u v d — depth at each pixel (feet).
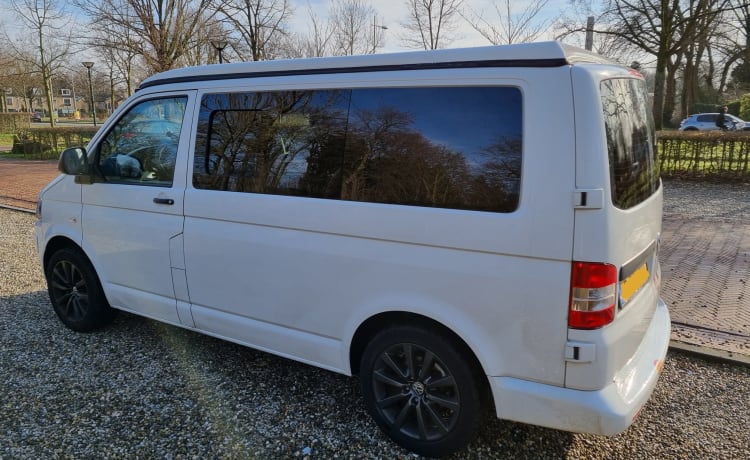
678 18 64.75
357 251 8.97
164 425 10.00
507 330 7.82
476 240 7.84
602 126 7.27
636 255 8.14
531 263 7.50
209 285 11.09
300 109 9.61
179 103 11.37
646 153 9.06
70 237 13.52
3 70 120.78
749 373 11.85
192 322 11.68
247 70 10.39
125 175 12.39
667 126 108.37
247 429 9.89
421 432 9.05
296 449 9.34
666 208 31.76
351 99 9.06
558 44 7.48
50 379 11.68
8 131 117.70
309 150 9.52
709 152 42.06
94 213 12.92
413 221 8.34
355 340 9.56
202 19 57.72
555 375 7.64
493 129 7.79
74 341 13.62
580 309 7.28
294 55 62.39
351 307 9.23
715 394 11.04
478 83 7.91
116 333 14.14
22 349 13.15
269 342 10.53
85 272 13.56
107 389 11.27
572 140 7.19
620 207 7.51
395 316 9.04
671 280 18.15
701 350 12.62
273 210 9.86
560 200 7.23
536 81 7.49
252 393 11.14
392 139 8.63
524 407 7.93
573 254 7.22
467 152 7.98
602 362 7.42
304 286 9.71
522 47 7.65
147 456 9.12
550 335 7.53
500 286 7.75
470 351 8.45
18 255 22.35
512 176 7.61
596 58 8.40
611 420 7.43
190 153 11.10
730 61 103.76
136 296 12.49
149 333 14.14
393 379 9.25
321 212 9.28
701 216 29.37
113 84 119.14
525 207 7.47
